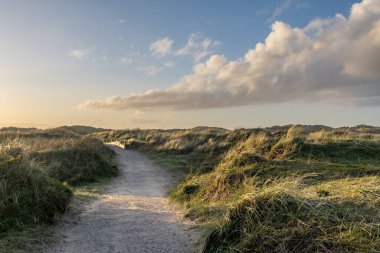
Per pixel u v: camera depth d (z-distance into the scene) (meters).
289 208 6.54
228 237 6.76
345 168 10.42
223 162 14.87
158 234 8.34
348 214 5.92
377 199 6.22
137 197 13.40
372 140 14.87
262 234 6.19
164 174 20.20
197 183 13.02
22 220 8.07
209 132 34.97
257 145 14.94
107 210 10.62
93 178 17.05
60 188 9.73
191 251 7.21
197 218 9.50
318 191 7.33
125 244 7.61
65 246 7.32
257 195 7.09
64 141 23.84
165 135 40.47
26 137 34.31
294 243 5.69
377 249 4.91
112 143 46.34
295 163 11.69
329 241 5.38
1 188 8.48
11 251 6.62
